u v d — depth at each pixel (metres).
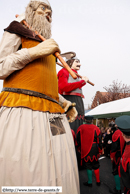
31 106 1.16
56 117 1.31
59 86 3.07
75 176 1.26
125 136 1.79
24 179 0.95
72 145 1.38
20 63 1.17
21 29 1.30
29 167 0.98
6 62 1.14
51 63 1.47
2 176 0.94
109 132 6.26
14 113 1.11
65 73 3.12
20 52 1.16
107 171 4.52
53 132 1.21
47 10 1.52
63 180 1.08
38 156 1.03
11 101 1.16
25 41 1.33
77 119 3.19
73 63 3.35
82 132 3.68
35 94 1.22
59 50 1.29
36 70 1.27
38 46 1.20
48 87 1.35
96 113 9.57
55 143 1.17
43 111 1.22
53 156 1.09
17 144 1.01
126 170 1.66
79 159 3.96
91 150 3.49
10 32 1.27
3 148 1.00
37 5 1.45
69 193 1.10
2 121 1.09
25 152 1.00
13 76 1.24
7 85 1.25
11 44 1.25
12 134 1.03
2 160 0.97
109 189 3.24
